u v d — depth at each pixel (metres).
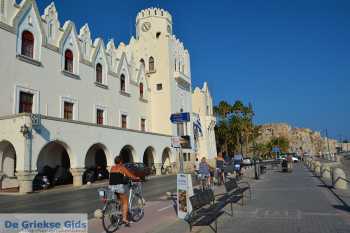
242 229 8.84
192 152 50.88
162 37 48.31
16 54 25.78
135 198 10.57
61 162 29.95
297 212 11.10
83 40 34.16
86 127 27.45
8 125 22.09
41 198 18.58
